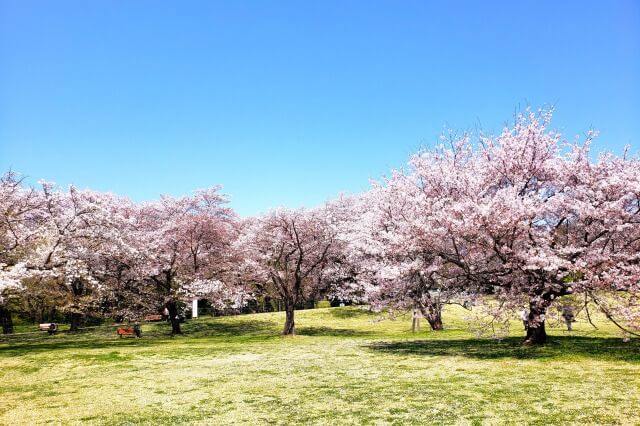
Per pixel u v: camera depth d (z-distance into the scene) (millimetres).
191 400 12336
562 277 15719
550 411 9727
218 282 32844
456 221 16328
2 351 23266
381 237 22266
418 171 21094
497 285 17516
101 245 26328
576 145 17578
